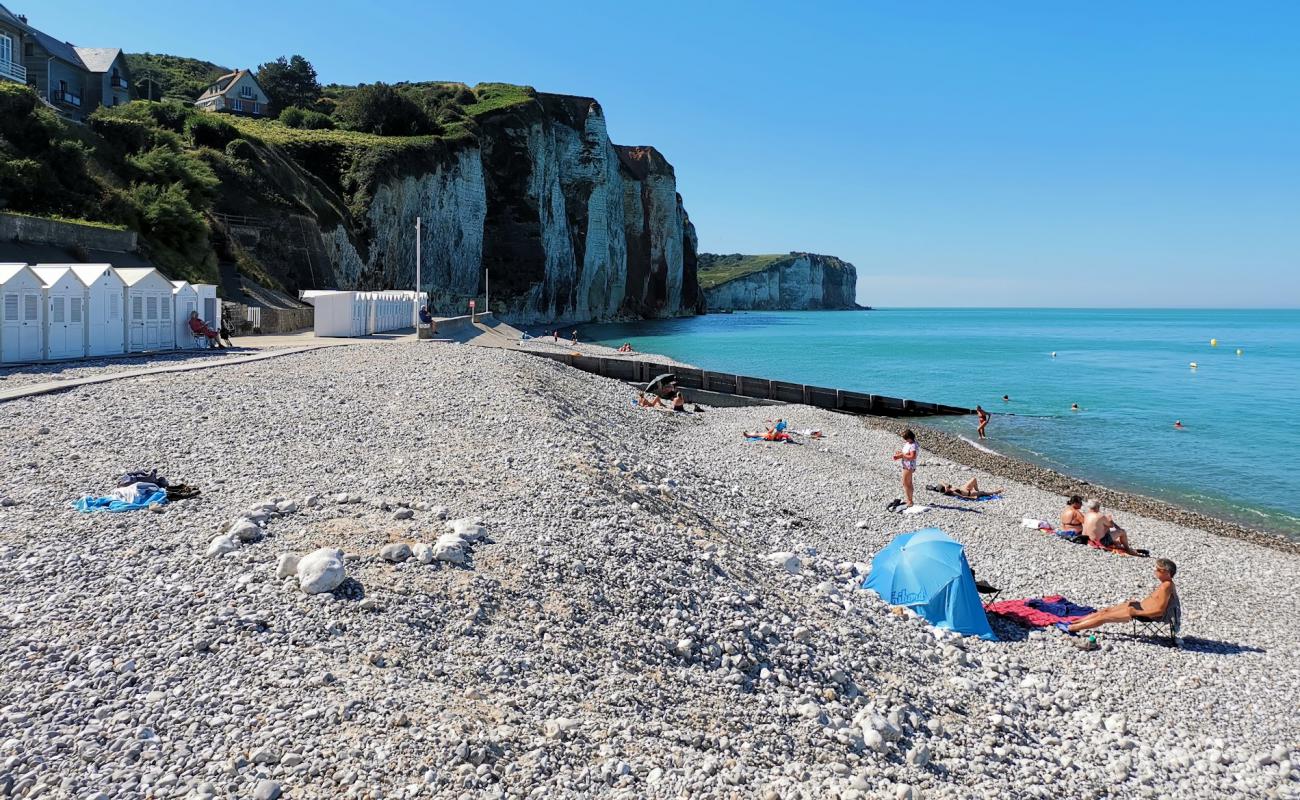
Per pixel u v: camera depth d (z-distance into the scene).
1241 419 45.75
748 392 43.78
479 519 12.06
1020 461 32.69
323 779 6.28
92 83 74.81
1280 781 9.54
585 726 7.69
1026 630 13.78
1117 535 19.42
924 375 70.19
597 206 147.25
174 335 33.84
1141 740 10.34
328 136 90.38
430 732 6.97
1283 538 23.08
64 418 16.53
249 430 16.83
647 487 16.36
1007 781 8.75
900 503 21.22
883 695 9.96
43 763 6.15
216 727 6.75
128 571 9.26
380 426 18.22
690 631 10.03
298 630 8.27
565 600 9.97
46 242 37.81
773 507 19.42
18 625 7.94
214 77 134.62
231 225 60.47
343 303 46.56
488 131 118.31
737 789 7.25
